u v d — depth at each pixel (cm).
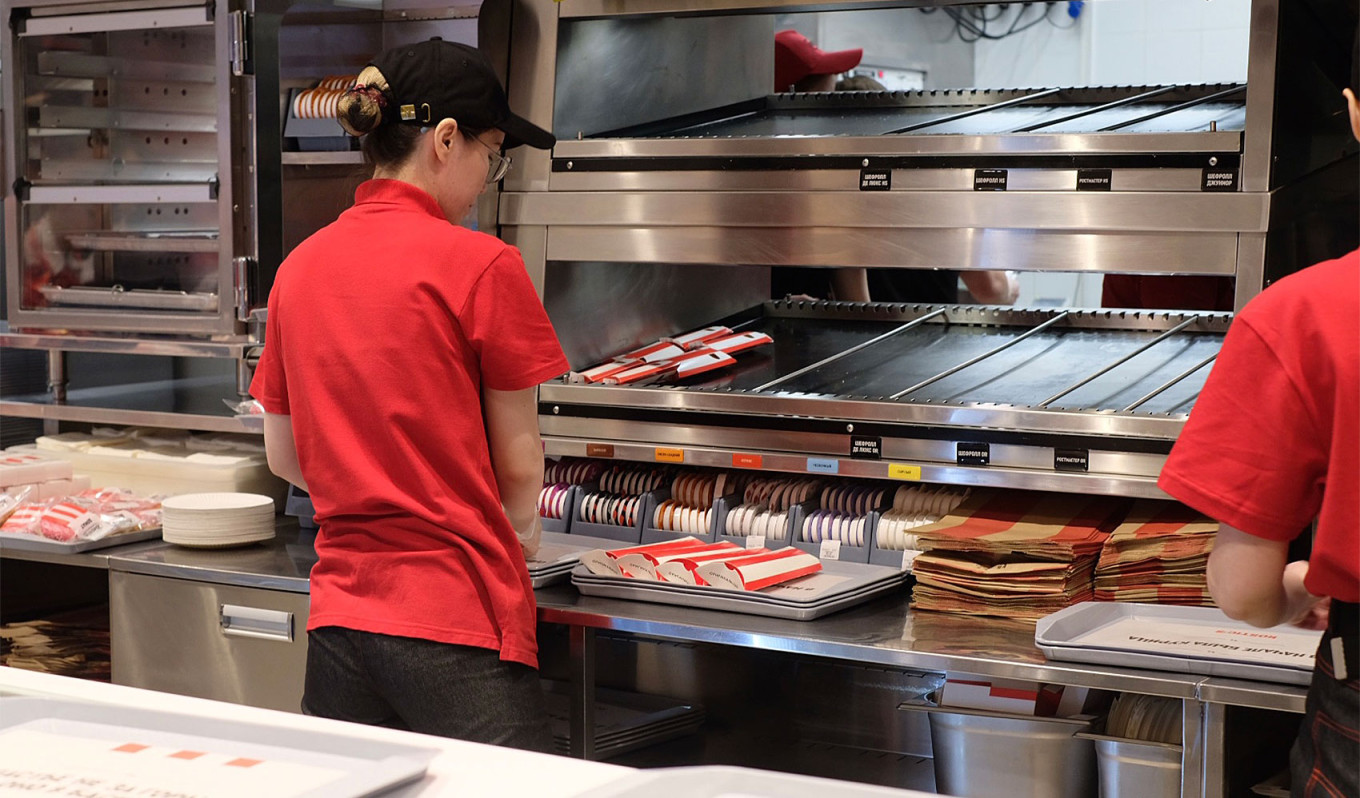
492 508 214
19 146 348
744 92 362
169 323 329
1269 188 244
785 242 282
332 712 221
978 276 433
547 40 300
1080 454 248
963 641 225
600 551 256
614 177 295
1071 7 631
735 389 287
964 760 227
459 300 208
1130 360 298
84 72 351
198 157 341
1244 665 198
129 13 328
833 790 109
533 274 304
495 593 212
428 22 325
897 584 257
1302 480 133
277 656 266
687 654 312
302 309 214
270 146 317
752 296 372
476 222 309
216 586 271
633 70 326
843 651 224
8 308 351
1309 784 142
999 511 262
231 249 317
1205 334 318
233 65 312
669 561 249
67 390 376
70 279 356
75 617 348
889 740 292
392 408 208
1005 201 263
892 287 430
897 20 650
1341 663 137
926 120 323
